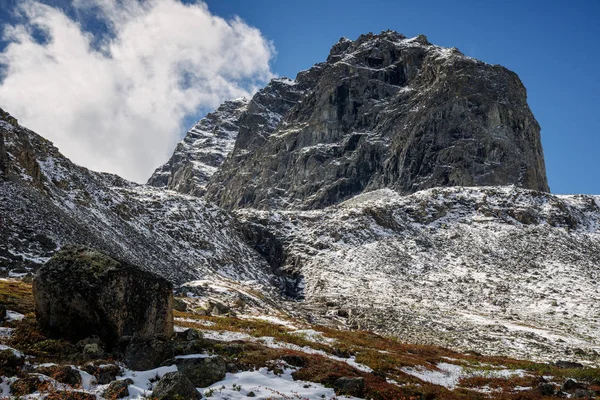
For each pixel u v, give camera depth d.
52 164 110.38
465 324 89.81
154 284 26.22
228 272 124.38
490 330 85.19
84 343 23.91
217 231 147.12
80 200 102.88
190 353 24.78
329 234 152.25
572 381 30.89
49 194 92.75
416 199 175.50
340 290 114.94
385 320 89.88
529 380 34.06
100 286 24.27
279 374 24.17
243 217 168.38
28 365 20.28
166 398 18.58
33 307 31.19
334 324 86.81
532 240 146.12
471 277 124.62
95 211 104.69
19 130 98.00
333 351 33.56
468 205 172.50
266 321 60.75
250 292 98.12
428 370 35.69
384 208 166.62
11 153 89.81
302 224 167.50
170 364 22.78
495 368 40.53
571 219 160.38
